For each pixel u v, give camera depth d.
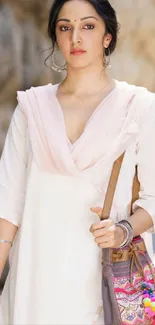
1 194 2.96
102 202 2.80
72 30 2.83
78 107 2.87
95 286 2.80
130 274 2.73
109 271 2.71
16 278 2.86
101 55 2.91
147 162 2.81
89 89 2.89
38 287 2.82
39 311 2.81
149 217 2.79
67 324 2.79
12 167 2.97
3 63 5.80
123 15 5.90
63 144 2.77
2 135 5.71
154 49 5.96
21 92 2.93
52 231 2.82
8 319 2.98
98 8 2.83
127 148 2.79
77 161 2.76
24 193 2.96
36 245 2.83
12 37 5.80
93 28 2.84
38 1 5.80
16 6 5.80
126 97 2.84
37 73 5.85
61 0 2.85
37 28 5.84
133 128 2.78
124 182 2.79
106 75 2.94
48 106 2.86
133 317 2.70
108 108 2.81
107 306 2.73
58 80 5.85
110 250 2.72
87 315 2.79
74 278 2.79
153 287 2.76
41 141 2.82
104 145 2.77
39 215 2.84
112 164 2.78
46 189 2.83
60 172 2.80
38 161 2.83
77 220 2.81
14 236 2.97
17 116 2.98
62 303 2.79
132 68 5.93
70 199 2.81
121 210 2.79
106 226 2.63
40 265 2.82
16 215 2.95
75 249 2.80
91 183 2.79
